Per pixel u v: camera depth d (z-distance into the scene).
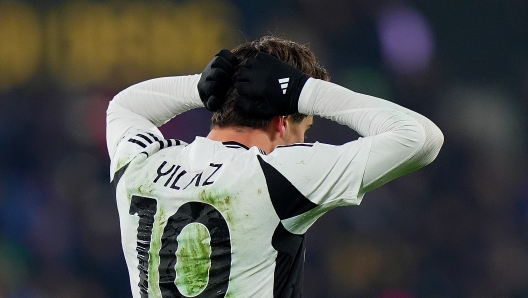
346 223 32.97
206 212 7.67
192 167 7.97
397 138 7.64
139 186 8.05
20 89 33.22
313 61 8.65
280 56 8.38
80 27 33.66
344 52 35.84
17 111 33.00
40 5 33.47
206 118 32.06
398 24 36.03
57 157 32.75
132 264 8.19
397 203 33.66
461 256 33.56
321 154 7.68
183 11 34.34
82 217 31.94
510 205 34.72
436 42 36.38
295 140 8.54
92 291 31.08
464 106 36.00
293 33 35.50
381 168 7.69
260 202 7.59
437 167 35.00
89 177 32.53
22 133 32.78
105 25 33.78
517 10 36.44
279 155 7.71
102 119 33.22
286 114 8.05
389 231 33.16
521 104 36.22
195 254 7.67
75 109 33.28
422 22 36.28
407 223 33.44
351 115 7.97
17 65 33.25
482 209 34.56
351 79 35.72
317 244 32.50
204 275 7.66
